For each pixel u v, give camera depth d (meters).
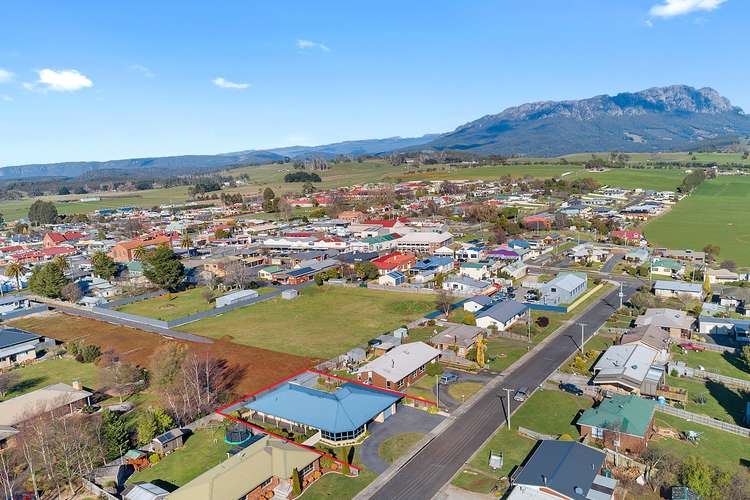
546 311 113.19
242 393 77.38
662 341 88.38
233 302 124.81
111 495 53.97
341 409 65.81
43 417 63.59
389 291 133.25
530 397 73.25
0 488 54.72
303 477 55.69
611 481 50.56
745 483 49.84
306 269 153.12
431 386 77.69
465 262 161.50
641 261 159.38
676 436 62.59
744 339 93.56
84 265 179.38
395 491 53.19
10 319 123.44
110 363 87.69
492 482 53.97
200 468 58.53
